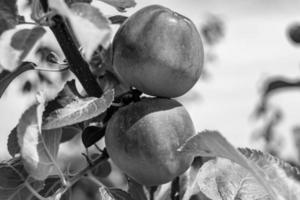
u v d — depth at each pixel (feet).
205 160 2.06
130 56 1.83
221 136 1.66
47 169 1.78
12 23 1.69
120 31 1.86
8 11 1.70
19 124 1.73
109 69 2.05
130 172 1.86
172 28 1.82
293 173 1.78
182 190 2.06
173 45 1.82
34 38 1.62
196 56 1.87
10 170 1.87
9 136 1.94
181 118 1.86
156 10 1.85
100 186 1.94
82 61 1.89
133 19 1.85
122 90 2.06
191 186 2.04
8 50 1.60
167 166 1.82
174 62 1.82
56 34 1.85
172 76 1.83
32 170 1.75
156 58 1.81
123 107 1.88
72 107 1.76
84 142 1.94
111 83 2.06
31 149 1.75
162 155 1.81
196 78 1.90
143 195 2.05
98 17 1.54
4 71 1.88
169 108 1.86
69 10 1.56
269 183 1.70
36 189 1.89
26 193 1.89
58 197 1.83
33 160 1.75
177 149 1.81
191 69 1.86
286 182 1.76
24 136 1.74
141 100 1.88
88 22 1.54
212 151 1.78
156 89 1.86
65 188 1.86
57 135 1.79
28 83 3.40
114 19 2.09
